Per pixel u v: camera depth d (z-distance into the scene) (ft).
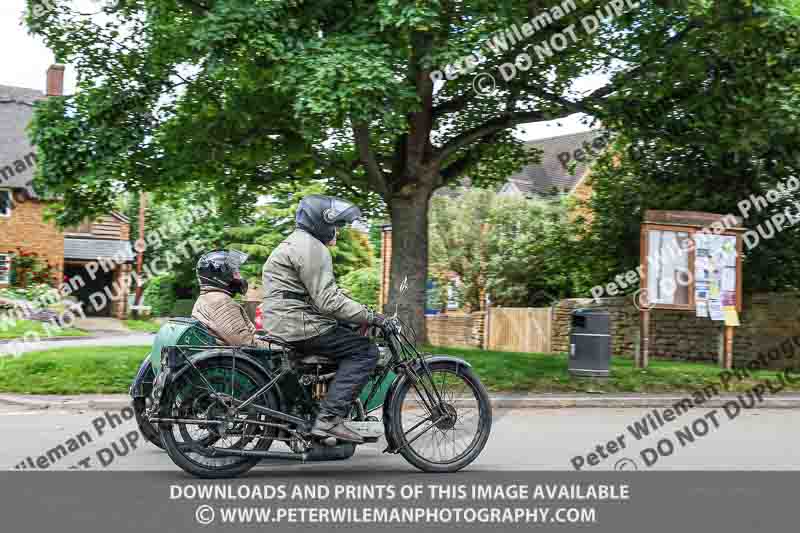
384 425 21.79
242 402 20.70
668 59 49.57
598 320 44.57
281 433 21.07
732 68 49.57
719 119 49.78
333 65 41.04
